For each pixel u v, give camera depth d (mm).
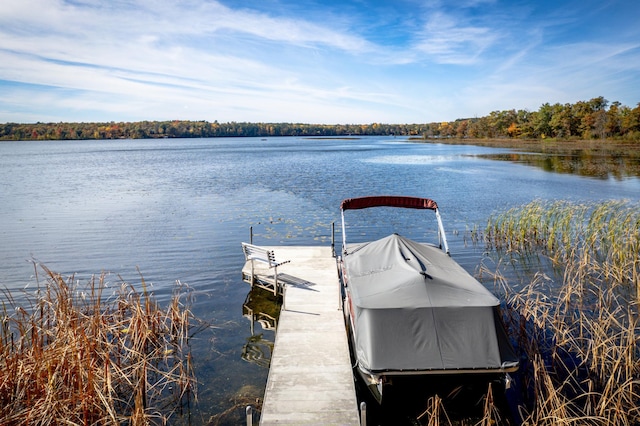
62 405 6336
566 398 7055
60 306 8672
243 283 13797
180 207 26797
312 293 11562
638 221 16203
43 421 6043
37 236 19828
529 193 30391
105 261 16141
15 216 24172
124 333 9422
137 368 7734
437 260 9758
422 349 7273
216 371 8719
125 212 25281
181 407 7543
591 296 12125
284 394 7129
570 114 104625
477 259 16281
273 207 26625
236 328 10703
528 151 74125
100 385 7043
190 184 37625
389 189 33031
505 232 19016
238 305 12117
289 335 9180
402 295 7867
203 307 11984
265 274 13250
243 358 9227
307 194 31312
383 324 7434
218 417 7273
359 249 10805
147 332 9047
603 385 7742
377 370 7070
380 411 7527
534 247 17734
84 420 6242
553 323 9289
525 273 14477
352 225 21719
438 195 30078
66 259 16406
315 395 7105
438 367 7109
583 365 8562
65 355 6973
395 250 9703
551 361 8711
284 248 16109
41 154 89625
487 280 13852
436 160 59781
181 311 11516
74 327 7734
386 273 8977
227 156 77312
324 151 90188
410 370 7086
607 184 34344
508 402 7676
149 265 15664
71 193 32594
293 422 6441
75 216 24188
